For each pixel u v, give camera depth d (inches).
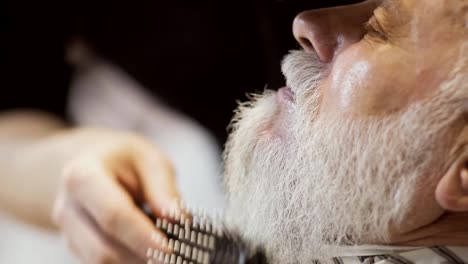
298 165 21.5
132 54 44.0
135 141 31.1
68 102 48.6
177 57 41.2
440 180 19.9
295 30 22.3
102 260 26.6
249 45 37.2
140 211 26.2
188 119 42.8
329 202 21.2
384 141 20.3
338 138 20.9
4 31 47.9
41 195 38.8
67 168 29.0
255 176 22.2
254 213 22.3
